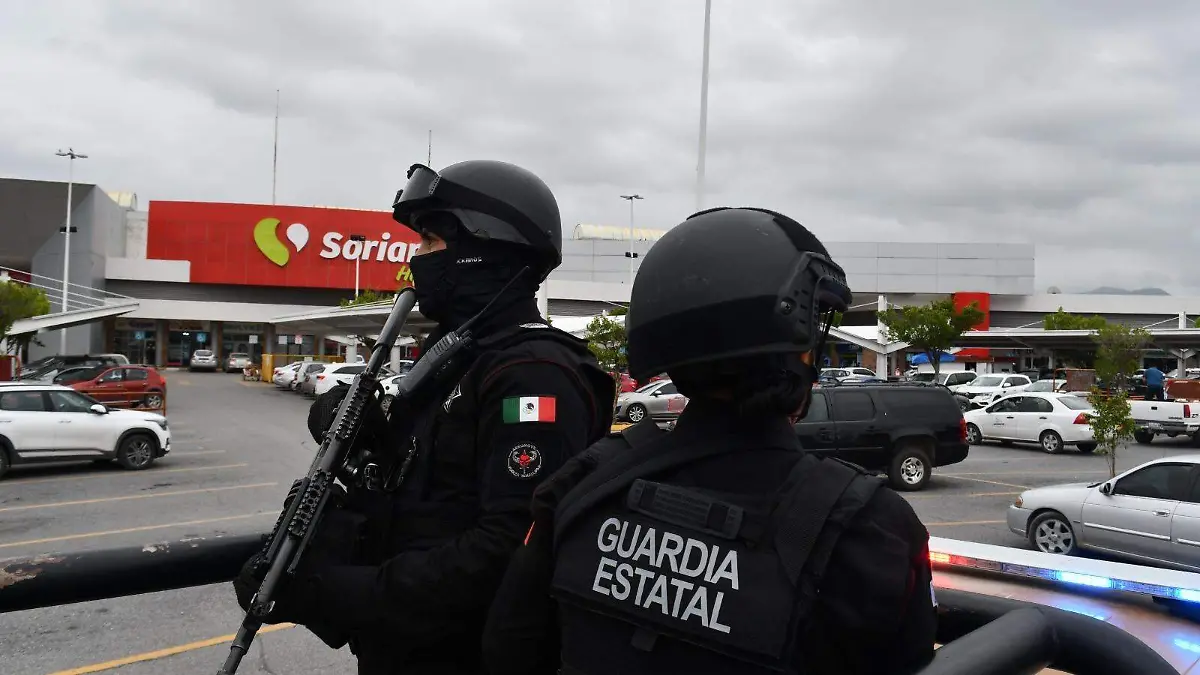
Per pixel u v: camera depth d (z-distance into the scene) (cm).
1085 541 869
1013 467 1655
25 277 5022
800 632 94
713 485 107
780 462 107
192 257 5662
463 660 164
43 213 5056
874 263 6444
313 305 5925
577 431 158
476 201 183
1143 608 272
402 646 161
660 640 101
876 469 1311
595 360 179
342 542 164
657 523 106
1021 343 4634
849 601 95
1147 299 6356
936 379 3794
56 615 586
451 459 168
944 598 150
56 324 3253
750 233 115
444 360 175
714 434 110
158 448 1468
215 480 1320
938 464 1321
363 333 4453
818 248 119
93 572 166
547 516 124
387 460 175
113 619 579
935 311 3738
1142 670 121
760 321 107
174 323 5850
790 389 109
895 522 100
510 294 183
